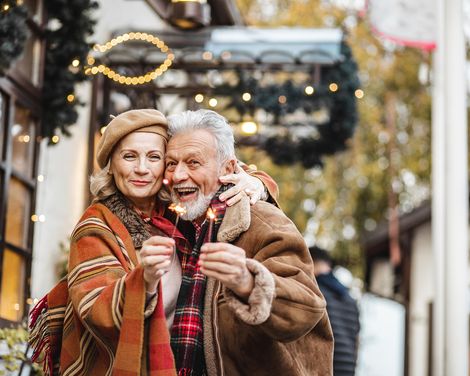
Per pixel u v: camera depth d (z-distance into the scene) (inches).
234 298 159.0
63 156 357.1
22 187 313.1
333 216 732.7
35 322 180.5
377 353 792.3
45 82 320.2
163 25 483.8
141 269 159.6
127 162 178.1
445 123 398.0
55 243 350.9
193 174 177.2
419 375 769.6
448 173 394.3
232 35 416.5
